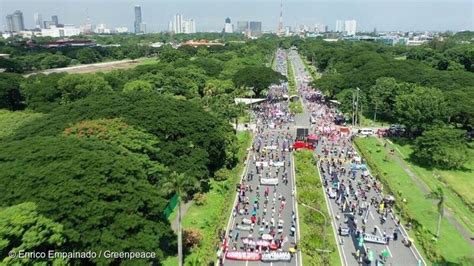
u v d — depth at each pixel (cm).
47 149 8856
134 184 8600
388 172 14250
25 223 6644
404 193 12544
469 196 12394
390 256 9250
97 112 12888
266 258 9044
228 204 11675
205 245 9575
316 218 10625
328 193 12569
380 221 10800
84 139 10094
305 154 15625
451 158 14362
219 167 14162
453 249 9469
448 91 19888
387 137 18325
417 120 17275
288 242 9775
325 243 9500
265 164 14888
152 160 11269
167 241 9388
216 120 14362
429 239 9856
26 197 7644
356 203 11794
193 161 12225
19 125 14462
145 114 12738
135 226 7956
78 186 7838
